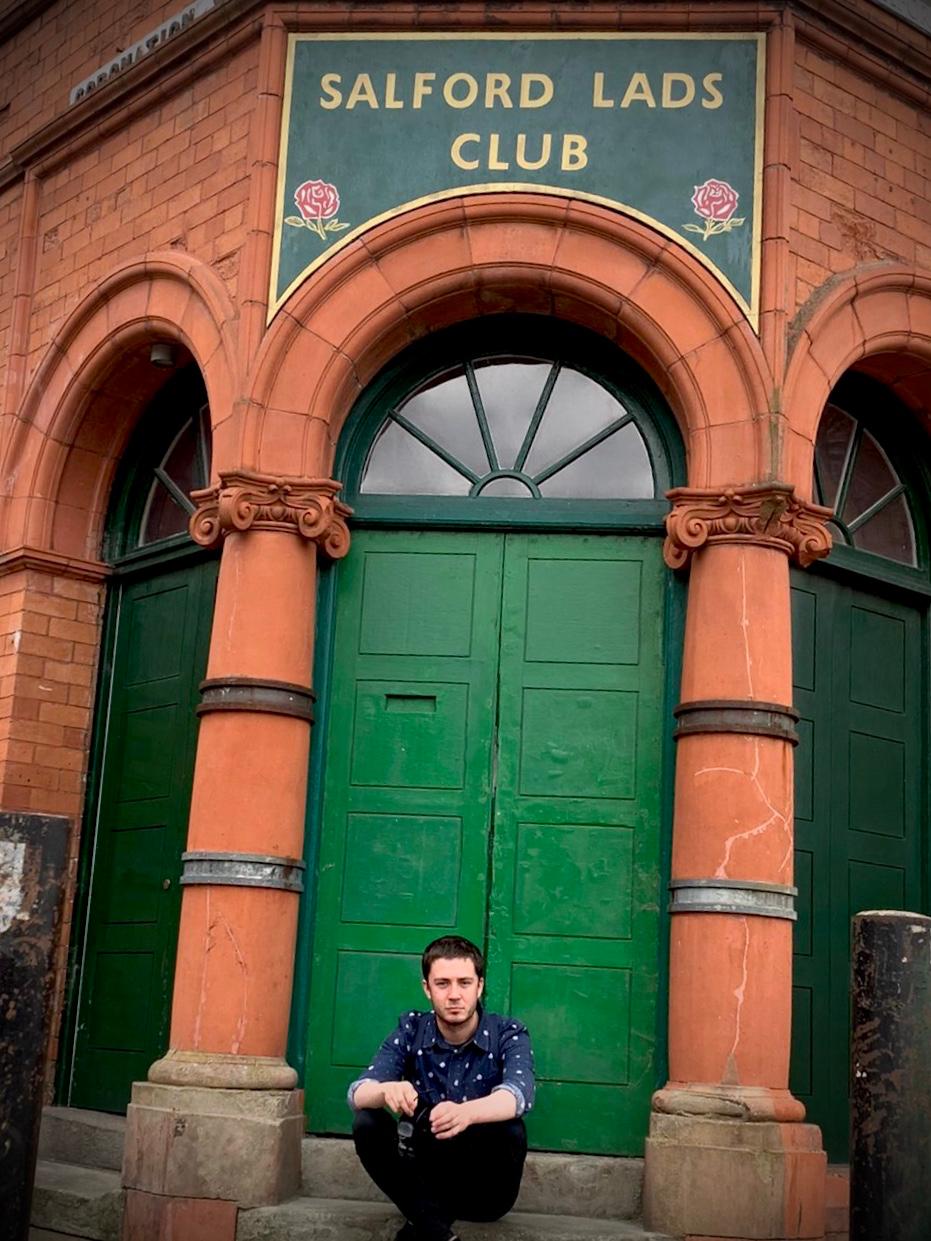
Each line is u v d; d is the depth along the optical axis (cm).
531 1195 625
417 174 702
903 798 766
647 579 705
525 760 694
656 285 686
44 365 816
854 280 706
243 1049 629
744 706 636
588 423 730
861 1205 473
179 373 814
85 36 858
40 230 848
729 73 700
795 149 704
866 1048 481
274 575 669
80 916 796
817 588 751
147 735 793
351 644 709
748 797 631
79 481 826
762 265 679
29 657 802
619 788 686
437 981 532
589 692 697
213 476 696
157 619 806
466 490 726
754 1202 587
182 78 764
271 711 656
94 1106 760
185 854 654
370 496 721
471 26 713
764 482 652
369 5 715
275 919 645
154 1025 744
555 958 675
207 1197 602
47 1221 636
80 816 806
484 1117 500
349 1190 630
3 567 814
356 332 694
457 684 704
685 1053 617
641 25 706
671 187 692
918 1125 472
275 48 717
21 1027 476
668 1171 595
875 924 487
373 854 691
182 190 757
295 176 707
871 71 739
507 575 712
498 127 704
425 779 696
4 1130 470
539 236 694
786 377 672
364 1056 673
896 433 799
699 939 623
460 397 740
